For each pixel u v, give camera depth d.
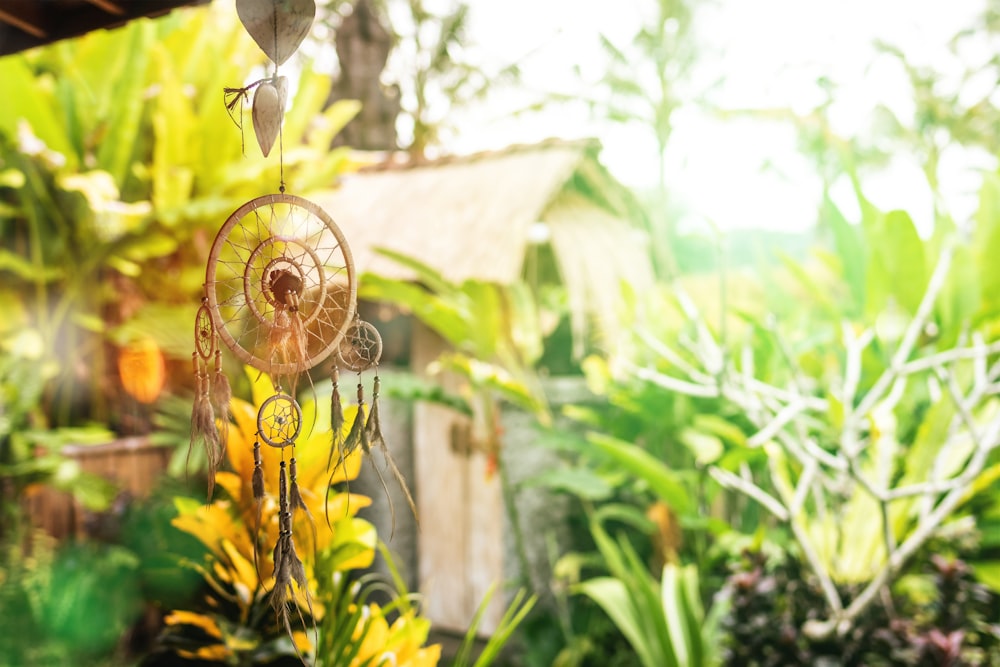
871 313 4.30
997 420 3.21
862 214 4.32
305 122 5.95
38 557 4.56
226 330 1.22
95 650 4.36
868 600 3.17
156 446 5.62
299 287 1.25
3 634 4.18
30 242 5.72
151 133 6.07
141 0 1.90
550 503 5.25
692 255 8.66
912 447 3.87
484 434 5.07
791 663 3.19
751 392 3.62
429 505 5.41
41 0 2.01
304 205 1.26
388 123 8.22
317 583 1.93
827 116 11.70
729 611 3.53
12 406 5.06
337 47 8.18
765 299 5.82
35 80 5.94
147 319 5.43
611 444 4.25
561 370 6.18
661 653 3.70
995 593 3.81
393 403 5.36
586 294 5.25
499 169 5.55
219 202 5.17
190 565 2.01
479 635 5.16
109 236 5.48
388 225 5.61
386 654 1.92
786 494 3.57
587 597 5.22
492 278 4.73
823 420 4.68
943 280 3.90
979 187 4.49
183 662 1.88
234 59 6.13
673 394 5.09
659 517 4.95
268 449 1.87
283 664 1.84
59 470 4.73
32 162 5.26
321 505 1.89
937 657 3.00
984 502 3.82
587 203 5.69
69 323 5.77
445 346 5.38
